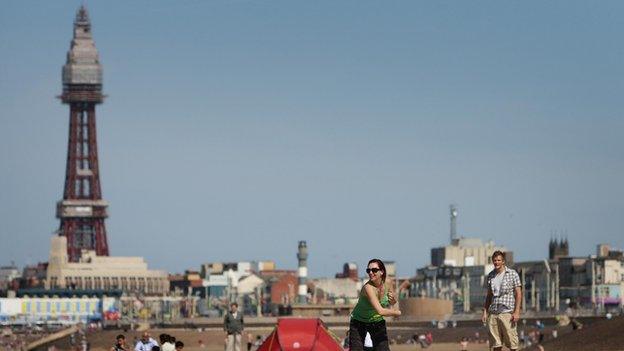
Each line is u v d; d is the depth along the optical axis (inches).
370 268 1732.3
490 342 1957.4
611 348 6358.3
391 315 1702.8
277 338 1846.7
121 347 2844.5
